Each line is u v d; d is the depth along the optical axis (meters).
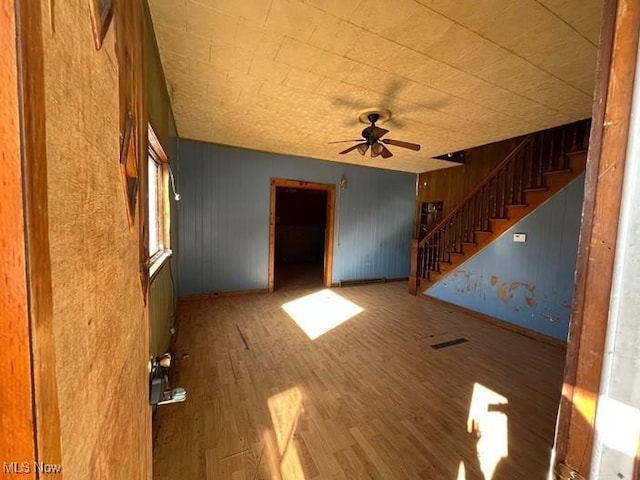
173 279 3.24
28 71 0.24
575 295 0.40
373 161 5.29
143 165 0.85
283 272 7.22
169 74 2.19
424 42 1.75
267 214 4.86
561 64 1.95
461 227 4.46
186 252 4.29
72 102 0.34
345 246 5.72
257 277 4.88
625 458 0.35
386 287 5.75
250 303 4.32
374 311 4.15
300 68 2.07
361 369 2.47
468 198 4.32
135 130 0.70
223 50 1.88
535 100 2.50
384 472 1.45
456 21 1.57
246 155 4.61
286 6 1.49
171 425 1.73
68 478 0.32
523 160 3.62
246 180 4.64
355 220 5.77
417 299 4.85
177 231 3.81
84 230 0.38
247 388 2.13
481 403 2.04
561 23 1.56
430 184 6.13
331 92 2.43
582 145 3.22
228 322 3.49
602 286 0.37
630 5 0.35
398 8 1.48
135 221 0.71
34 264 0.25
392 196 6.17
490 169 5.00
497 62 1.94
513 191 3.71
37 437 0.26
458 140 3.71
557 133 3.38
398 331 3.40
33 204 0.25
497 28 1.61
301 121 3.18
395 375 2.39
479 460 1.54
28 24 0.24
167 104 2.60
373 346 2.95
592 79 2.12
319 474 1.42
